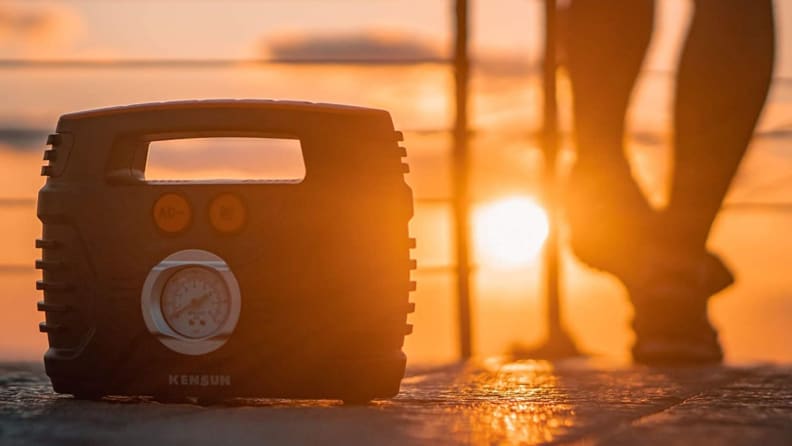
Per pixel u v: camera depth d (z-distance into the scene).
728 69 2.67
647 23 2.72
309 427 2.02
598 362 2.80
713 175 2.71
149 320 2.20
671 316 2.75
